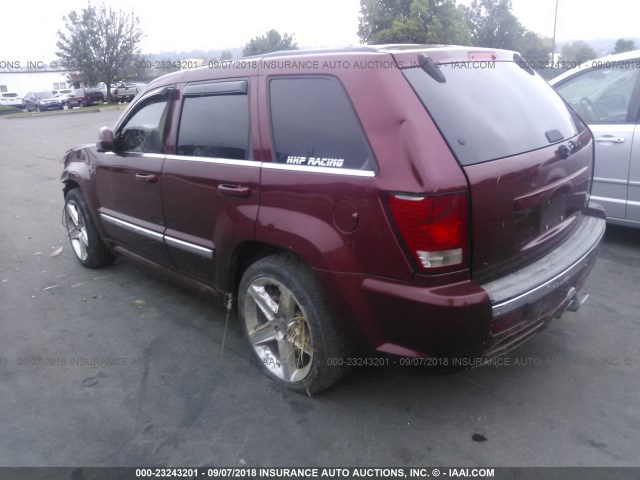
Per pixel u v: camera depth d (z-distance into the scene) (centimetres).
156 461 266
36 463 267
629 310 397
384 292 252
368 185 249
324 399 308
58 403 314
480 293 244
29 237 656
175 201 365
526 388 311
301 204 278
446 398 305
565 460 257
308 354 300
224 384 328
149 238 402
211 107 344
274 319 315
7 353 372
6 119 3116
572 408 293
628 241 537
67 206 538
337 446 271
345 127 266
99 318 421
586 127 369
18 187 1001
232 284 343
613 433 273
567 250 308
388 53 265
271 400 310
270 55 320
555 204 303
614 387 309
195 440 279
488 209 250
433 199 234
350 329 274
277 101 301
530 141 286
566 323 381
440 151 242
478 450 265
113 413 303
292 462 262
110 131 424
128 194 419
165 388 326
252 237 304
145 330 399
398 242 243
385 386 318
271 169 294
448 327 242
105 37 3822
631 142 484
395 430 281
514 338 271
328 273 267
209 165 333
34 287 489
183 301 448
